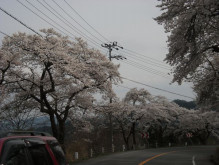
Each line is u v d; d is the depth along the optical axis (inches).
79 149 1099.3
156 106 2091.5
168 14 623.5
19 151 171.3
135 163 781.3
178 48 647.1
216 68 924.0
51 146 206.8
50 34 1044.5
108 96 1143.0
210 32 629.0
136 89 2092.8
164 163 781.9
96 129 1414.9
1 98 932.6
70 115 1138.7
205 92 978.7
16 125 996.6
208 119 2426.2
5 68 888.3
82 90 1029.2
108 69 1080.2
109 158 980.6
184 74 676.7
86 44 1109.1
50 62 917.2
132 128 1941.4
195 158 956.0
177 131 2554.1
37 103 1026.7
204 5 561.0
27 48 901.8
